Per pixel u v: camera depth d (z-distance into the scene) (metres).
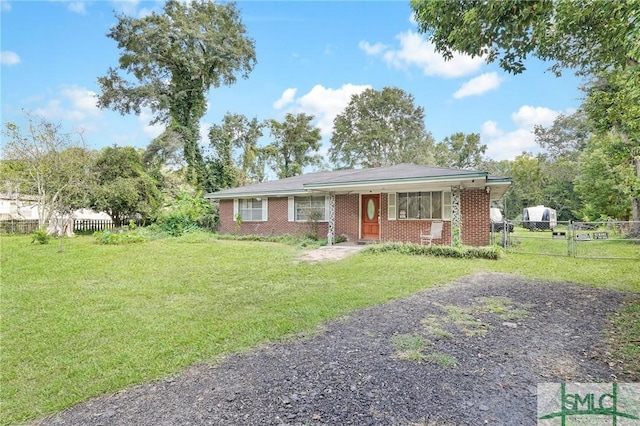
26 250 12.70
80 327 4.71
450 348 3.64
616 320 4.48
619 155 12.39
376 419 2.40
